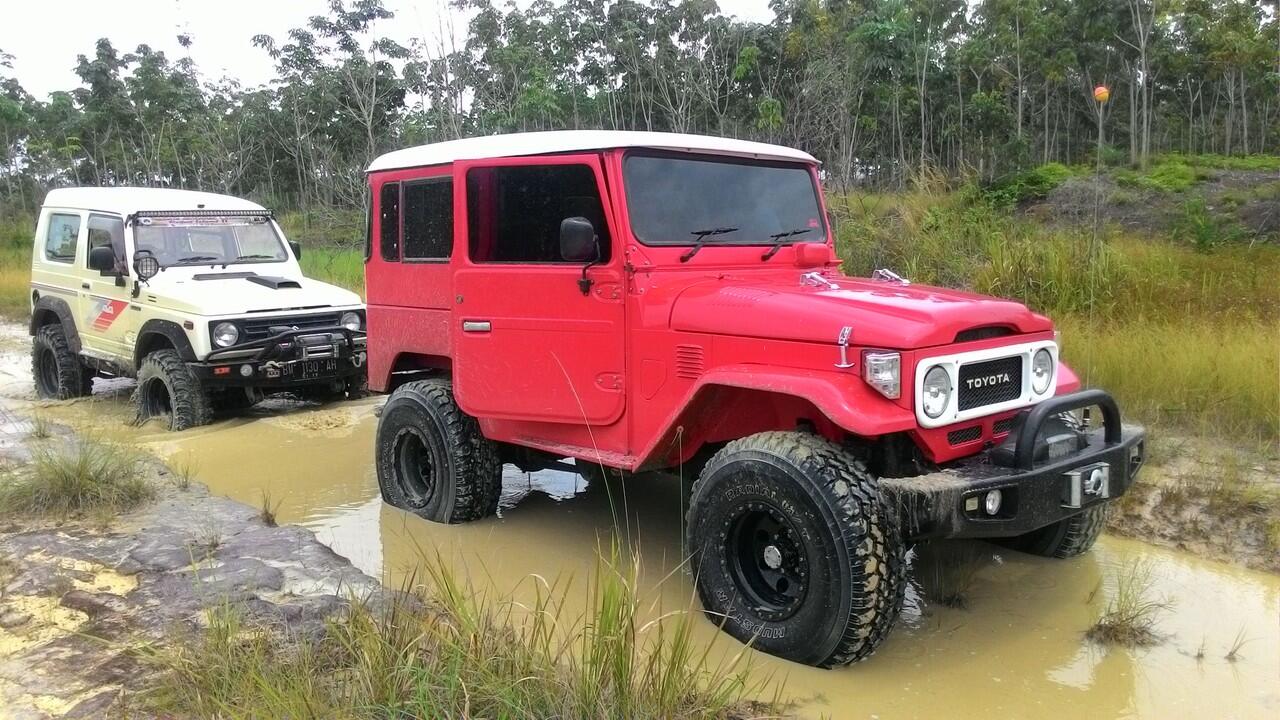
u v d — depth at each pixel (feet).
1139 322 26.03
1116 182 63.46
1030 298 29.25
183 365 24.50
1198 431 19.85
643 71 81.92
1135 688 10.89
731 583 11.87
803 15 78.59
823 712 10.29
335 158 88.69
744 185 14.92
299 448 22.59
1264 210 54.70
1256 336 23.77
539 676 9.14
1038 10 97.09
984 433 12.08
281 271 28.12
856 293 12.53
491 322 14.82
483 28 80.74
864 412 10.60
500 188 14.62
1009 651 11.85
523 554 15.34
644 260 13.25
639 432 13.41
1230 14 99.50
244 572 13.58
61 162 106.93
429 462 17.35
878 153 79.30
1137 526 16.01
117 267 26.45
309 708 8.65
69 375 29.22
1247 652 11.73
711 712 9.10
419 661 9.55
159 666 10.52
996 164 76.59
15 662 10.84
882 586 10.46
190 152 96.32
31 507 16.56
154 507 17.31
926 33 89.71
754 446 11.42
